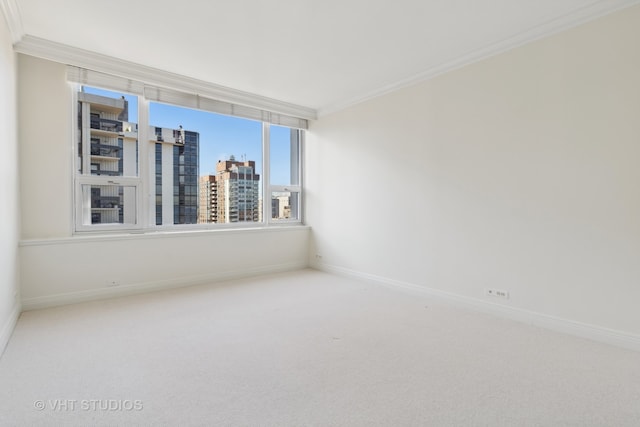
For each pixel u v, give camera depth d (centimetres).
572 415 154
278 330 256
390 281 381
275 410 157
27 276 292
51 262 303
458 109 314
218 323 269
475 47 291
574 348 224
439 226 333
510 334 249
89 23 255
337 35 271
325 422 149
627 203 222
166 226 384
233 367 198
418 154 351
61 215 315
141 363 201
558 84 250
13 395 166
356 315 291
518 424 148
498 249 288
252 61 320
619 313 227
